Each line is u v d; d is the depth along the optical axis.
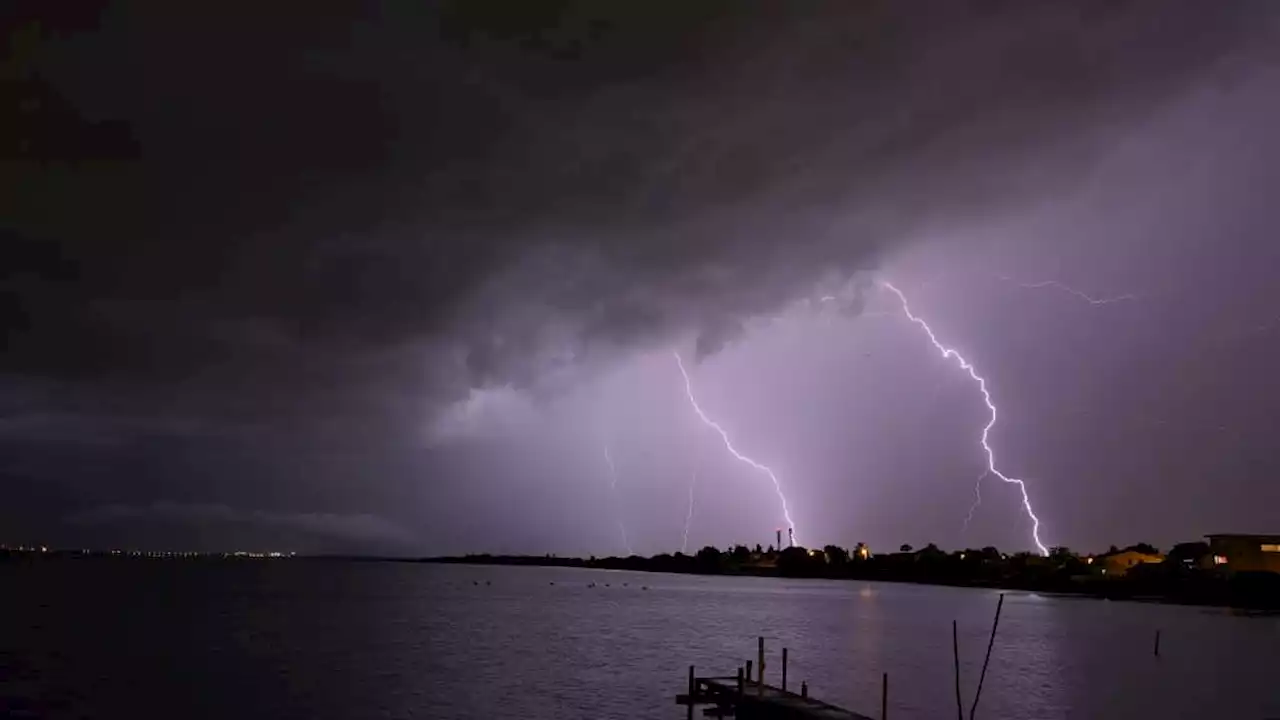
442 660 60.94
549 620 97.81
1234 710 44.22
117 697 45.56
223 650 66.00
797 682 51.47
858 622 96.56
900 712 42.38
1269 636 79.62
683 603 134.75
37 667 55.62
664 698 45.97
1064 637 78.62
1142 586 143.25
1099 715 42.56
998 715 42.19
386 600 137.50
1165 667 58.94
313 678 52.16
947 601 141.88
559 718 40.75
